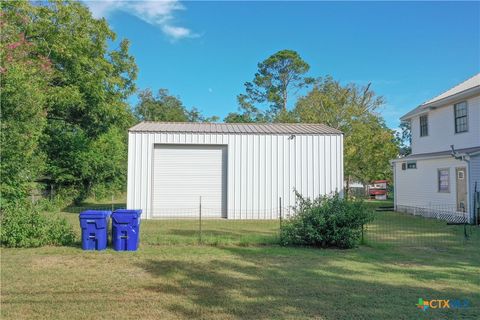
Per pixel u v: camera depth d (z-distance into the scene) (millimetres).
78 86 23047
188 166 17391
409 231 12609
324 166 17438
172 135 17109
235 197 17109
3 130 11992
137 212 8789
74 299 5227
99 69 23797
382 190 34750
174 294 5477
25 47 17172
